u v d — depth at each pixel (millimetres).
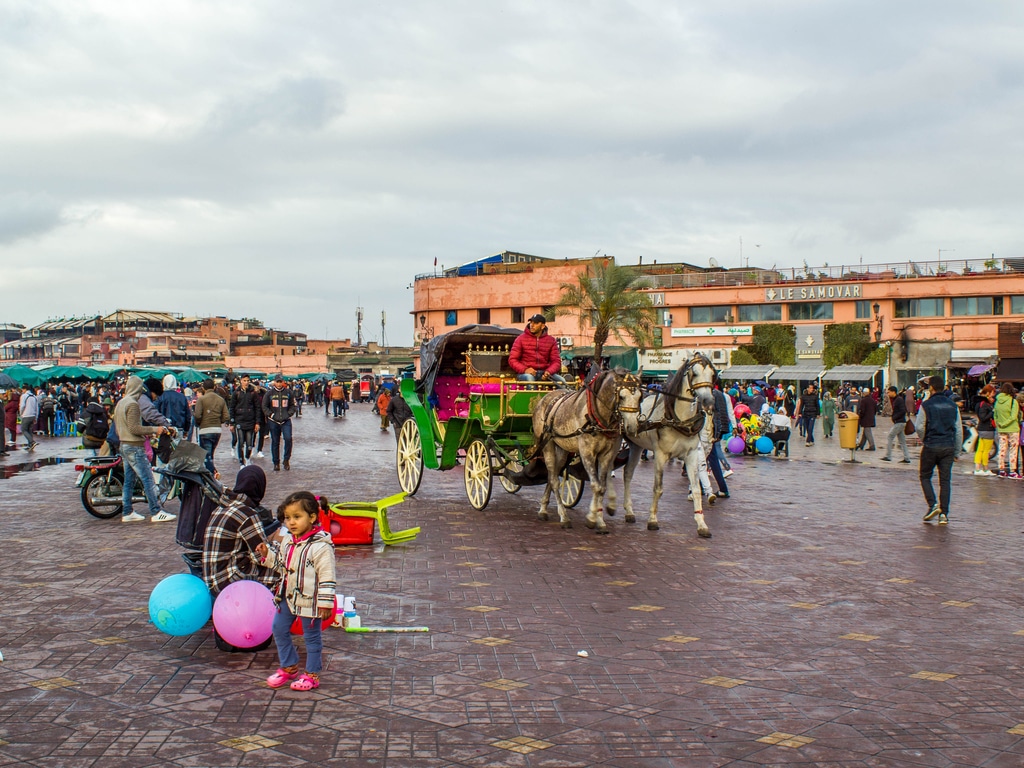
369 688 5730
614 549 10469
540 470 12680
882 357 54125
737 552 10328
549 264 68000
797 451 25547
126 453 12227
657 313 63781
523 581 8789
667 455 11672
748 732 5035
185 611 6422
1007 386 18297
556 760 4641
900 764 4617
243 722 5141
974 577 9070
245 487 6832
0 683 5789
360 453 24344
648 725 5129
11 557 9828
